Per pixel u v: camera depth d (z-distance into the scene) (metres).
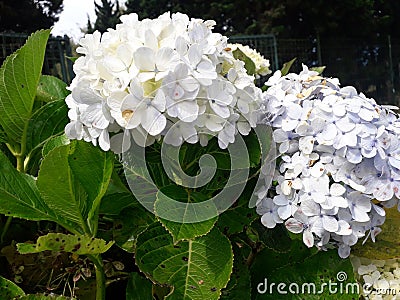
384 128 0.37
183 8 6.54
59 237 0.30
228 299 0.36
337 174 0.35
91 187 0.34
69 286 0.37
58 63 3.28
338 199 0.35
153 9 6.65
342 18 6.06
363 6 6.00
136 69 0.31
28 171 0.43
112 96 0.31
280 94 0.39
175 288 0.32
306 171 0.36
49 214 0.35
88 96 0.32
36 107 0.47
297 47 5.20
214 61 0.34
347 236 0.35
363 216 0.35
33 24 5.79
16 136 0.40
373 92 5.92
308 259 0.38
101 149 0.34
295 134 0.37
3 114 0.39
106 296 0.40
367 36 6.15
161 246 0.33
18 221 0.41
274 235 0.38
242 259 0.38
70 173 0.32
